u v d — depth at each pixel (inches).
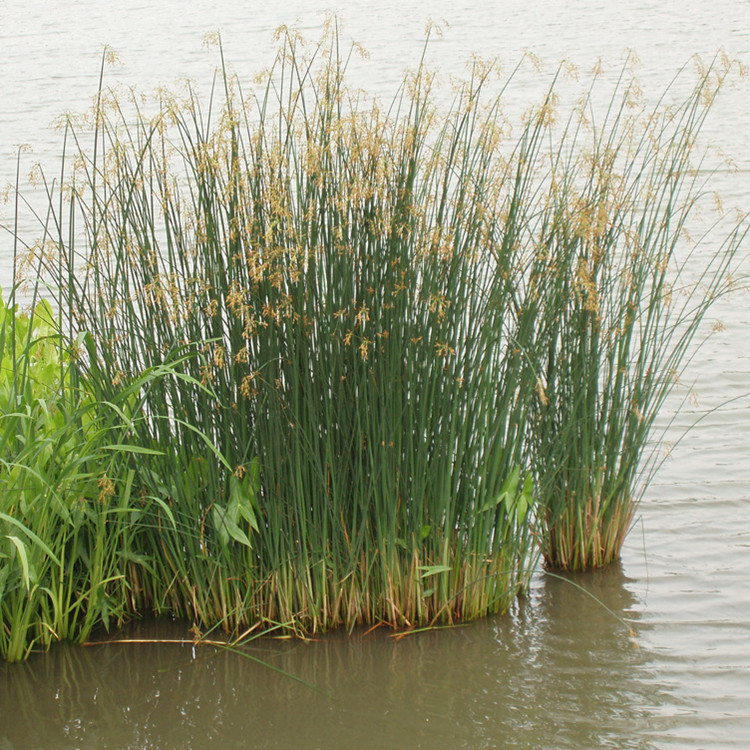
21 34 900.6
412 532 165.0
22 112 580.4
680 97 557.0
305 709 145.9
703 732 139.6
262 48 756.0
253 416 161.8
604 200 175.3
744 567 186.4
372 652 160.7
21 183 435.2
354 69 650.8
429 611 170.1
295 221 159.2
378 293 156.9
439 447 162.2
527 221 172.7
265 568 165.6
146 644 163.2
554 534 188.9
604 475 185.9
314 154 154.2
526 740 138.0
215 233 159.2
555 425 180.7
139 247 163.3
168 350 161.8
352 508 165.3
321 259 156.7
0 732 140.6
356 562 165.9
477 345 161.2
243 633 164.6
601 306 178.4
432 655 159.8
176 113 166.9
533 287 166.2
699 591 179.0
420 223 162.7
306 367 157.5
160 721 143.1
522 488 168.1
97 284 162.7
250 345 160.1
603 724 141.6
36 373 173.0
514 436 165.6
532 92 581.6
